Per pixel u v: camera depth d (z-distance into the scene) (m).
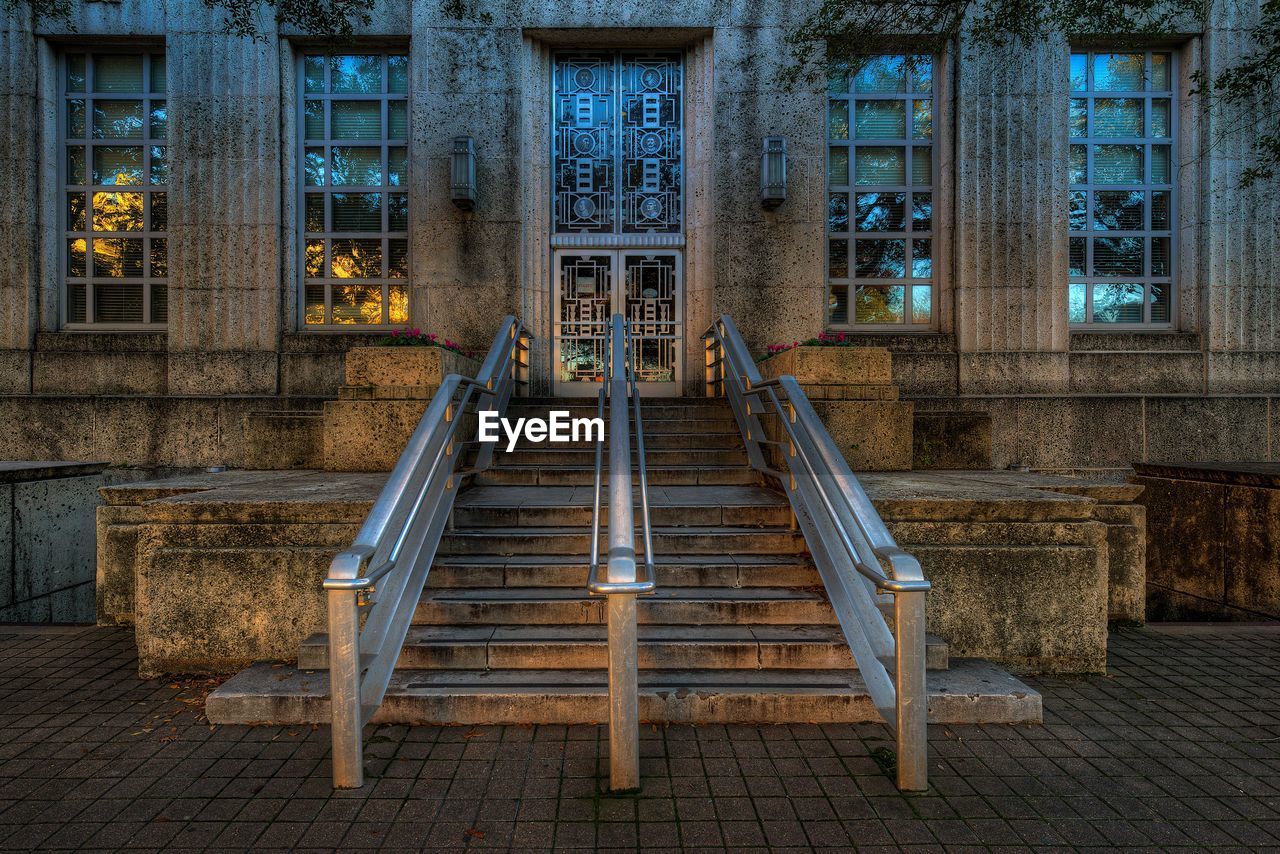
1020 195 9.43
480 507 5.10
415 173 9.48
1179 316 9.73
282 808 2.75
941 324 9.74
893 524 4.25
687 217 9.98
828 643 3.82
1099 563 4.20
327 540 4.16
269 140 9.42
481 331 9.44
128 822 2.66
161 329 9.79
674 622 4.14
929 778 3.00
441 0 9.40
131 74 9.86
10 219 9.41
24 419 9.15
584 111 9.98
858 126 9.97
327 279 9.83
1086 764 3.14
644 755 3.18
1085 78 9.83
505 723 3.47
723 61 9.52
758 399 6.38
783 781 2.96
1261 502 5.77
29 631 5.11
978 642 4.17
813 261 9.53
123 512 5.23
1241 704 3.81
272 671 3.86
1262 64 8.31
